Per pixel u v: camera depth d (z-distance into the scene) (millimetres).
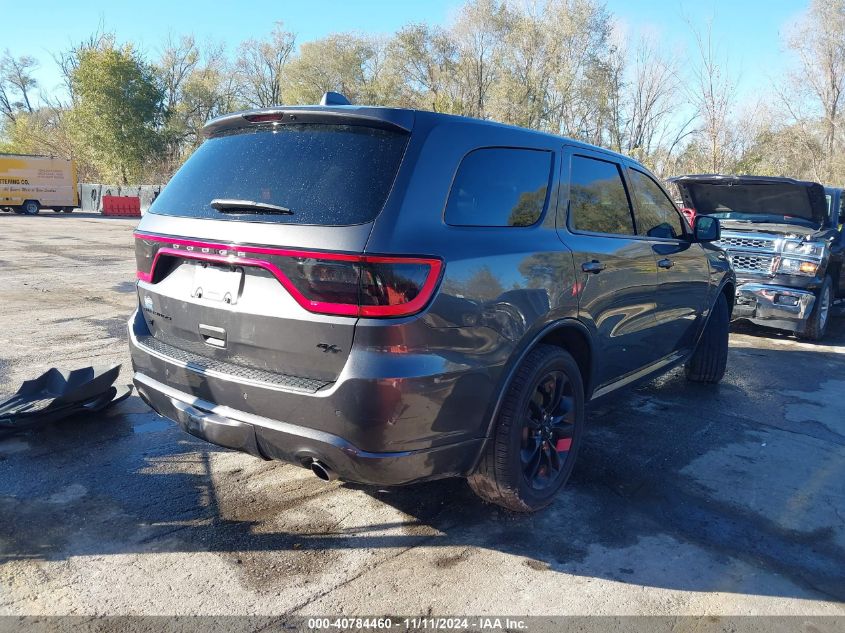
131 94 43906
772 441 4359
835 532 3188
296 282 2488
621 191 3959
